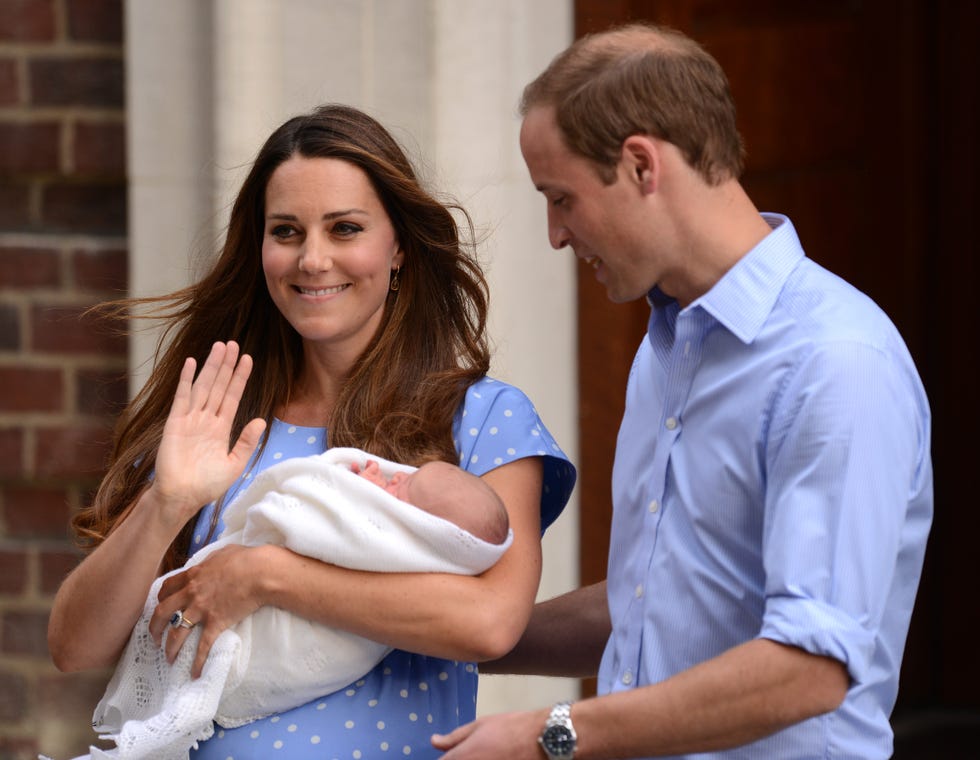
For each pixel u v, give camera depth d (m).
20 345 13.18
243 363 8.26
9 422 13.23
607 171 6.85
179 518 8.02
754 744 6.87
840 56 15.39
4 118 13.08
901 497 6.50
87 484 13.29
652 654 7.13
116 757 7.82
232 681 8.00
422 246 9.15
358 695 8.23
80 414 13.14
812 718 6.73
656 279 7.12
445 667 8.48
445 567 7.88
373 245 8.73
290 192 8.63
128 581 8.10
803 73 15.09
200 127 12.61
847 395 6.48
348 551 7.82
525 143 7.10
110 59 12.95
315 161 8.65
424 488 7.99
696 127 6.84
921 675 17.33
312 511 7.97
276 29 12.35
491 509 7.97
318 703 8.20
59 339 13.12
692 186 6.91
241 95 12.36
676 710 6.46
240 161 12.41
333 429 8.84
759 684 6.32
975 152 16.41
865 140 15.70
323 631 7.94
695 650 7.01
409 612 7.76
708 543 7.00
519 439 8.66
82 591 8.23
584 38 7.13
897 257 16.30
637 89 6.79
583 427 13.99
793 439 6.57
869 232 15.85
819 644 6.25
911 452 6.59
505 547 8.00
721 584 6.95
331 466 8.06
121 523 8.86
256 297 9.36
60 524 13.35
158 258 12.71
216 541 8.55
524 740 6.75
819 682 6.30
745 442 6.86
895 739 16.53
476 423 8.74
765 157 14.81
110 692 8.67
